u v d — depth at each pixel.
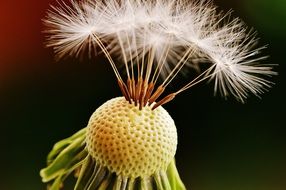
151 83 0.08
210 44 0.09
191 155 0.23
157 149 0.08
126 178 0.08
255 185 0.23
